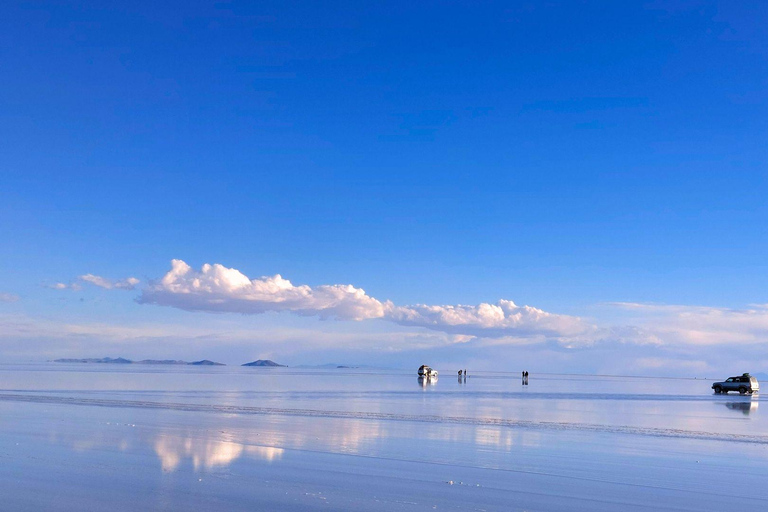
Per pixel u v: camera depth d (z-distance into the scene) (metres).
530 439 22.45
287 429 24.12
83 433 22.45
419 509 12.27
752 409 42.72
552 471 16.11
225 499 12.87
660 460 18.14
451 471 15.91
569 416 32.66
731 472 16.36
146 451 18.50
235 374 126.69
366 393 53.50
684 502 13.04
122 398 40.84
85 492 13.40
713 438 23.66
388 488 13.94
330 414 30.98
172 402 37.81
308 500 12.84
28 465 16.31
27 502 12.56
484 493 13.58
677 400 53.81
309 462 16.95
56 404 35.22
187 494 13.27
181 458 17.38
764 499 13.37
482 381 111.69
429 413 32.66
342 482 14.48
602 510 12.36
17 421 26.22
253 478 14.84
